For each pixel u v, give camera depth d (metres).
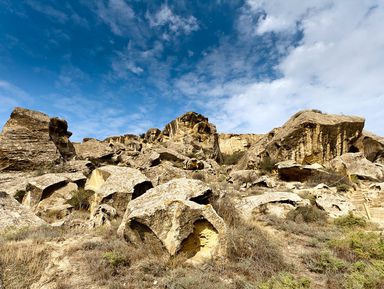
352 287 4.18
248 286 4.19
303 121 24.72
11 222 8.94
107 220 8.78
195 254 5.37
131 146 41.72
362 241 6.16
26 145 23.08
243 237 6.08
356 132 24.94
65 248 5.82
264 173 23.69
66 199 13.55
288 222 9.16
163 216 5.50
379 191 14.48
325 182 18.11
